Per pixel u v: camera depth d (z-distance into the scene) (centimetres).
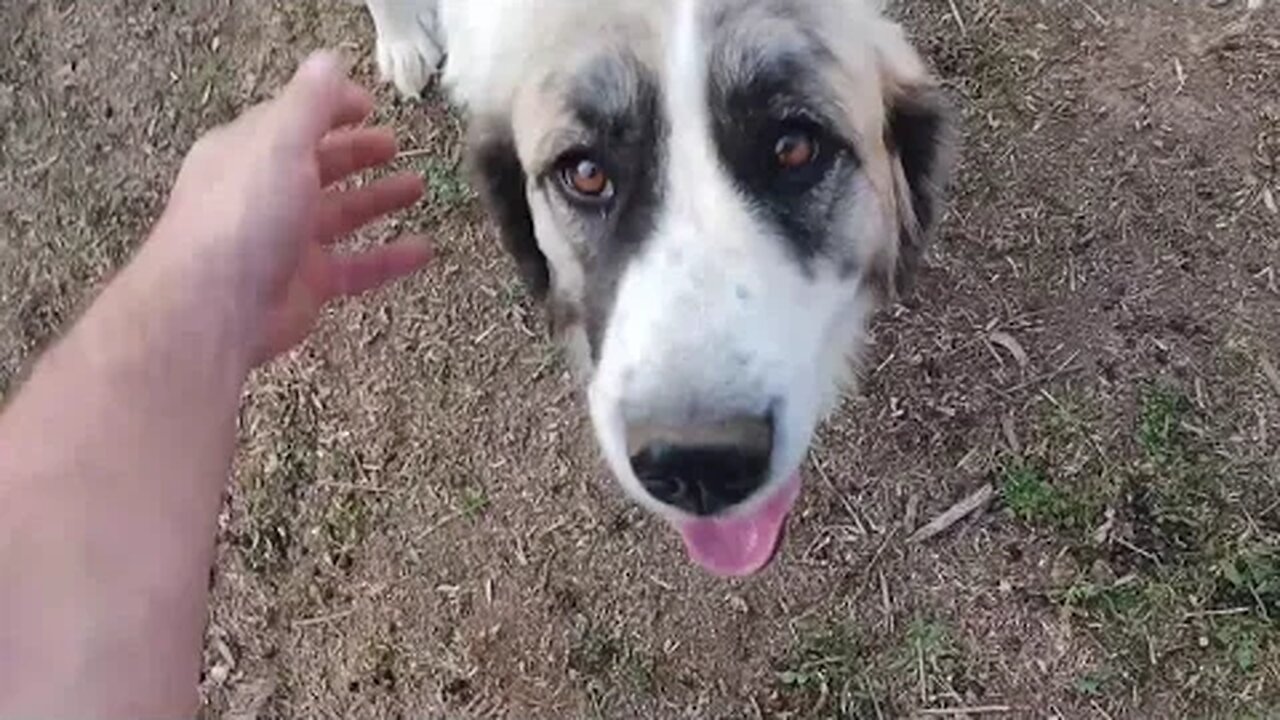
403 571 86
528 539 84
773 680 79
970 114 82
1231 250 80
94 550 37
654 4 55
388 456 87
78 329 43
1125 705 76
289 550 89
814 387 59
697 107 55
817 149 57
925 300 81
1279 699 75
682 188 56
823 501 81
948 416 80
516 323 85
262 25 94
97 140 97
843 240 59
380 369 88
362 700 86
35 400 40
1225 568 76
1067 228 81
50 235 98
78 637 35
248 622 89
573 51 56
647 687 81
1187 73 82
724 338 54
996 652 78
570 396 84
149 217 96
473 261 86
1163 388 79
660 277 55
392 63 87
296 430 89
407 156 88
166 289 43
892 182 64
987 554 79
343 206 63
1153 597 77
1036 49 83
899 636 79
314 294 58
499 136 63
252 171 46
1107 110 82
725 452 54
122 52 97
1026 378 80
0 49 100
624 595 82
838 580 80
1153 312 80
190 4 95
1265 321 79
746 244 55
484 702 84
